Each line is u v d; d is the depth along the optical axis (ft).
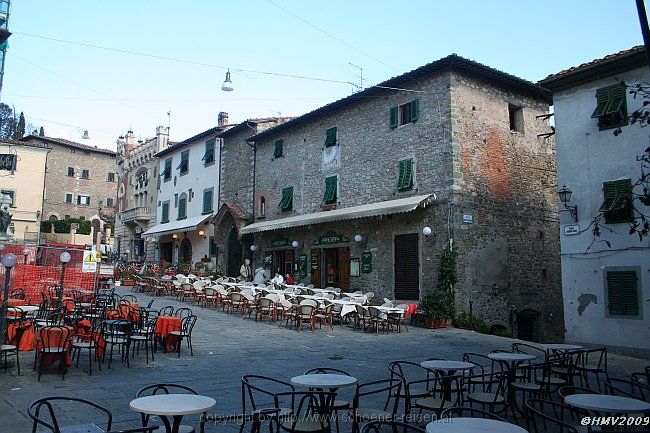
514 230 62.69
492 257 59.67
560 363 27.58
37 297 55.47
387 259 63.05
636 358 42.70
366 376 31.32
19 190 125.80
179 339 36.17
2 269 54.24
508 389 24.17
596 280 46.47
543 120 69.36
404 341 46.03
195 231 108.06
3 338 29.63
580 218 48.14
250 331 49.03
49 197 185.88
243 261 91.30
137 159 140.05
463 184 57.93
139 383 27.40
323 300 54.70
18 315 37.81
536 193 66.44
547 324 64.64
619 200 44.01
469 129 59.62
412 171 61.67
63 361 28.32
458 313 55.11
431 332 51.49
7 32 51.24
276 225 76.38
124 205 144.87
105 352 34.73
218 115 110.63
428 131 60.64
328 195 73.46
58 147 190.19
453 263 55.06
